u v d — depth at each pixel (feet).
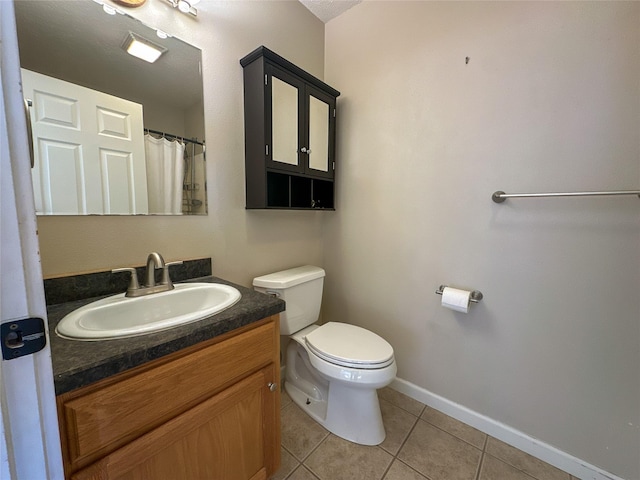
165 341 2.15
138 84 3.47
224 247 4.50
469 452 4.09
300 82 4.82
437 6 4.42
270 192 5.16
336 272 6.24
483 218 4.23
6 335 1.09
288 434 4.37
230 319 2.60
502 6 3.84
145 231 3.63
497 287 4.19
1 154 1.05
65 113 2.97
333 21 5.85
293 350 5.38
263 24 4.78
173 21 3.72
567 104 3.49
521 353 4.07
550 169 3.66
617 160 3.25
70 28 2.98
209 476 2.62
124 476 2.04
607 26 3.19
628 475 3.44
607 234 3.37
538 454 3.99
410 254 5.08
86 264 3.17
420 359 5.12
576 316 3.63
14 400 1.14
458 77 4.29
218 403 2.60
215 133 4.25
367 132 5.46
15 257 1.10
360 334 4.67
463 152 4.34
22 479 1.19
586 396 3.65
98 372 1.82
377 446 4.16
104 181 3.26
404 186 5.04
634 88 3.10
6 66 1.05
